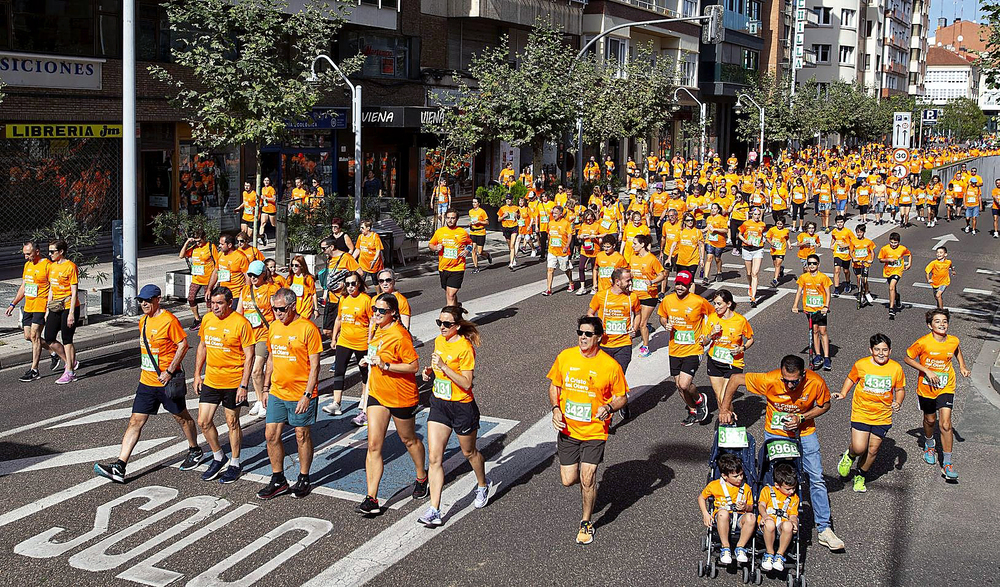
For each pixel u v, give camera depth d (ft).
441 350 28.50
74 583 24.48
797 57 252.01
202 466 32.86
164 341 31.14
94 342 51.08
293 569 25.43
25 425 37.22
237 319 31.04
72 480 31.48
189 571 25.23
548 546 27.09
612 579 25.20
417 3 118.21
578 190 108.99
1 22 71.05
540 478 32.35
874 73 328.08
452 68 126.82
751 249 63.98
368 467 28.76
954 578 25.76
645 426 38.37
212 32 73.20
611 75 134.31
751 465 25.93
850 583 25.32
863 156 205.87
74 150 79.00
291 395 29.73
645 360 49.37
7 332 51.42
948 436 33.06
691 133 164.45
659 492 31.24
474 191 134.31
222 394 31.32
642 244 47.98
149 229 85.92
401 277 75.82
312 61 74.38
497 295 67.46
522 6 130.82
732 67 211.82
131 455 33.83
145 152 84.84
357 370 45.42
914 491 32.12
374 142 116.67
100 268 72.79
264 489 30.19
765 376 27.89
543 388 42.96
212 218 89.45
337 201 81.05
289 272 43.57
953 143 319.27
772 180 126.41
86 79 77.36
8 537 27.14
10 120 72.84
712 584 25.05
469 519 28.86
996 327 59.93
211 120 69.62
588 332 26.91
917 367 33.68
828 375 47.06
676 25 180.45
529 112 103.14
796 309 49.19
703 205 94.79
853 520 29.58
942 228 118.83
